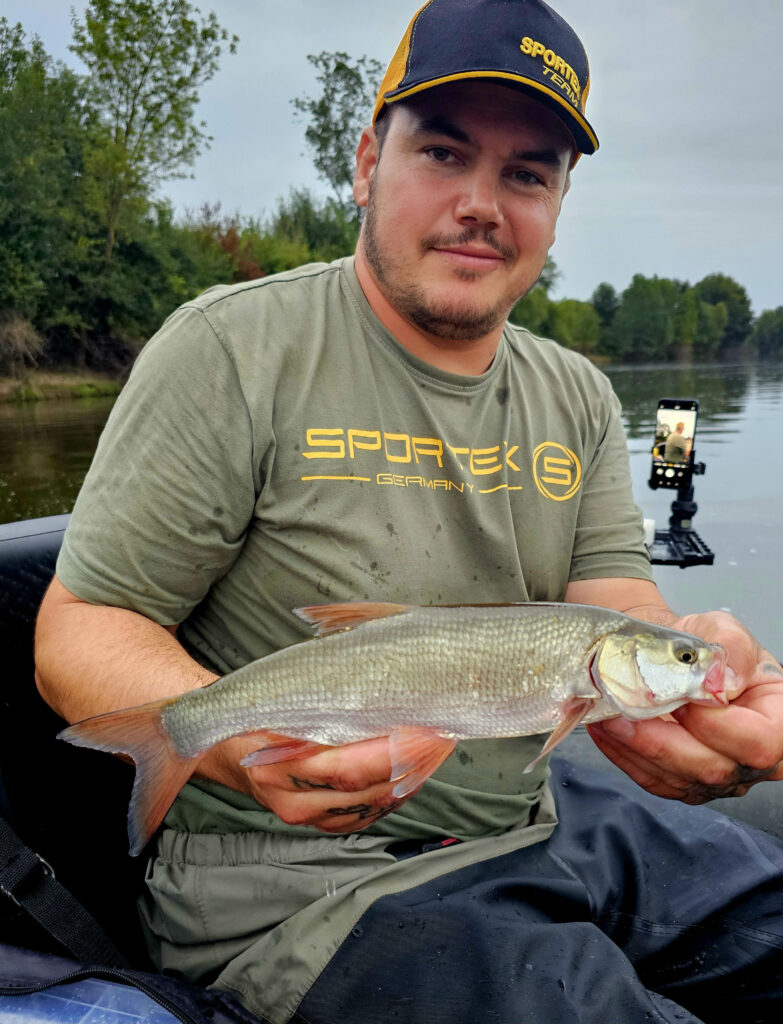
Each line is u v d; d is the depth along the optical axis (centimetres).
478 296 63
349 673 56
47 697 61
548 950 57
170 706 53
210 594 67
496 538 67
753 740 54
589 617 58
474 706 56
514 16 61
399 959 56
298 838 62
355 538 62
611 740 58
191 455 59
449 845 65
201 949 62
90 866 69
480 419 67
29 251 911
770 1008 65
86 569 60
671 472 148
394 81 63
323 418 63
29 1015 46
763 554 191
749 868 70
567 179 71
